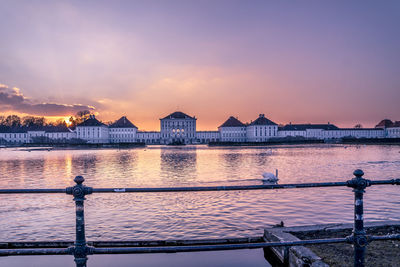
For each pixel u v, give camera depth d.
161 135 183.25
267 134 185.50
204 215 12.88
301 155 58.06
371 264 5.53
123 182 23.75
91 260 7.58
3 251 3.53
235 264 7.21
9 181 25.09
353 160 44.78
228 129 196.88
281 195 17.00
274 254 7.27
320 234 7.34
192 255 7.77
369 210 13.18
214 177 26.38
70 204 15.43
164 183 23.08
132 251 3.58
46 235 10.48
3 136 185.25
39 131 184.62
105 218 12.52
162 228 11.04
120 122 198.00
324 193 17.47
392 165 36.78
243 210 13.66
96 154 69.81
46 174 29.89
